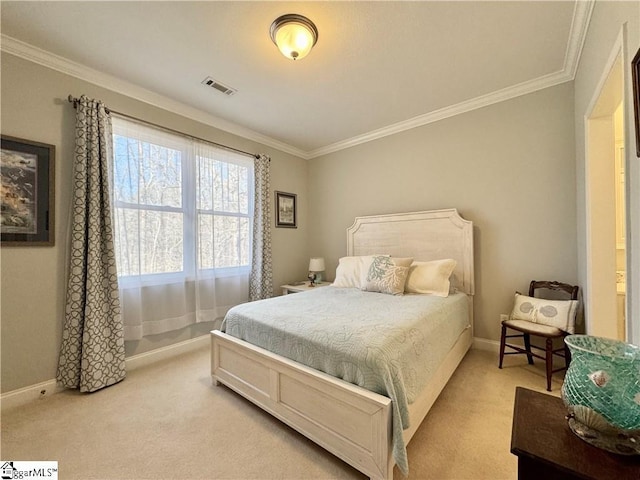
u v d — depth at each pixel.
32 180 2.02
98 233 2.21
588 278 1.94
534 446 0.74
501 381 2.20
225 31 1.87
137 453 1.50
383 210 3.61
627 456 0.69
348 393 1.34
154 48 2.03
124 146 2.46
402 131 3.41
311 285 3.82
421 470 1.36
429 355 1.70
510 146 2.70
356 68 2.29
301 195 4.37
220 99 2.78
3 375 1.91
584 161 2.02
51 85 2.11
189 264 2.93
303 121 3.32
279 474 1.37
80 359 2.13
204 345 3.10
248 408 1.90
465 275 2.87
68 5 1.64
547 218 2.52
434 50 2.07
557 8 1.70
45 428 1.70
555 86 2.46
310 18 1.75
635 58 0.96
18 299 1.97
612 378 0.74
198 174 3.00
